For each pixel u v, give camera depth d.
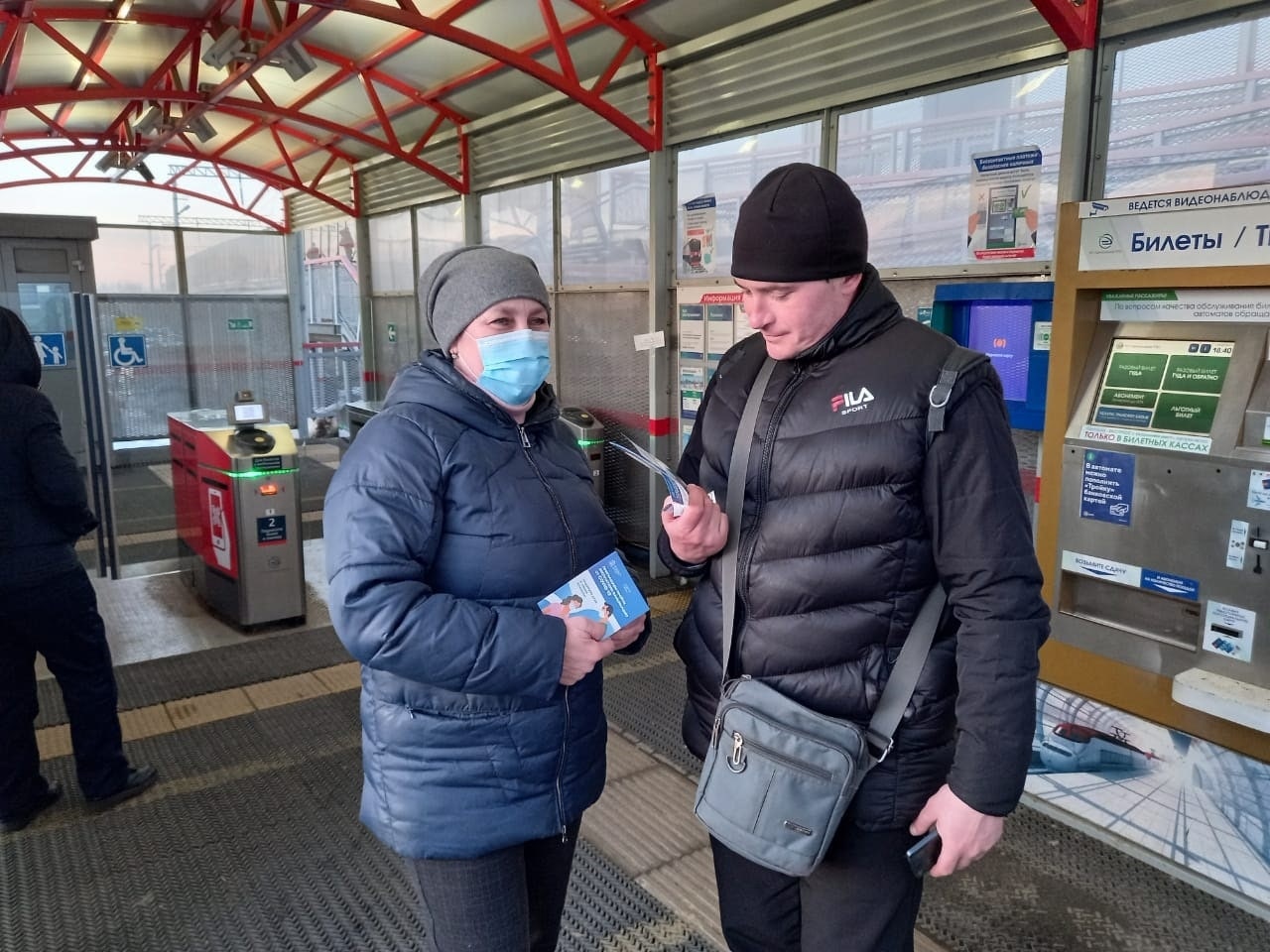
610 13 5.28
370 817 1.61
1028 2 3.61
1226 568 2.47
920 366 1.44
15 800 3.12
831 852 1.54
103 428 5.88
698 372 5.71
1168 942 2.49
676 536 1.58
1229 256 2.37
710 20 5.09
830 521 1.47
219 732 3.91
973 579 1.38
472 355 1.61
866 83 4.36
